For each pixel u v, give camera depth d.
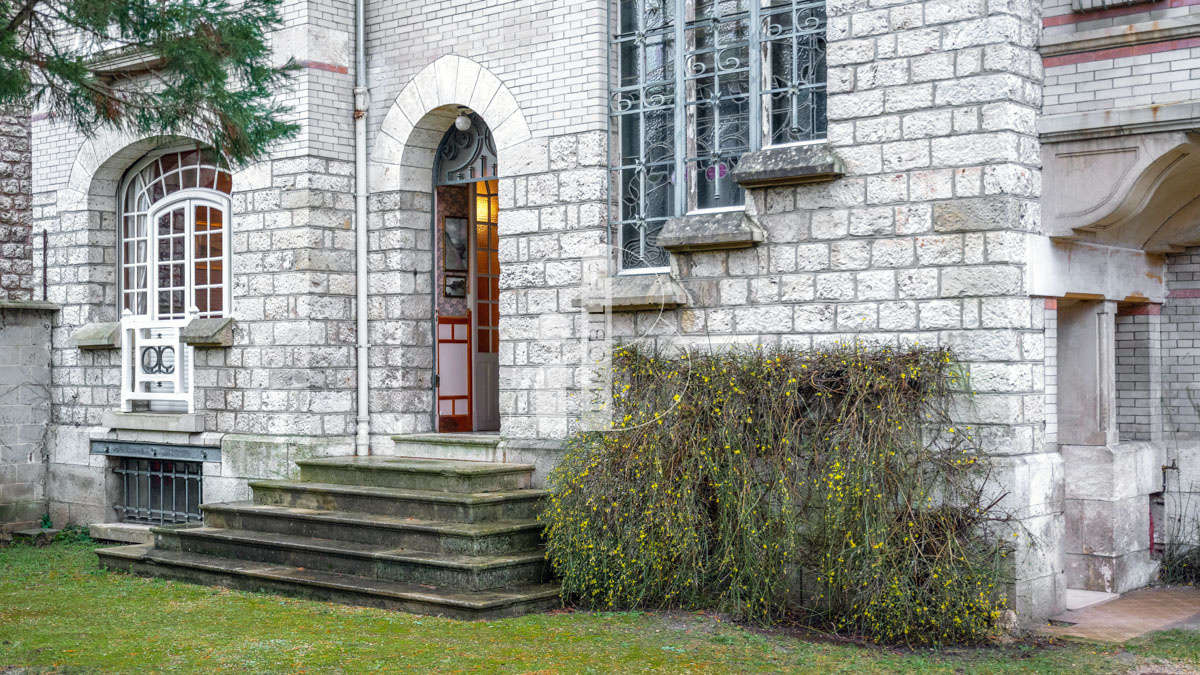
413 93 11.72
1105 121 8.50
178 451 12.72
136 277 13.78
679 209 10.27
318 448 11.61
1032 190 8.77
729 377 9.07
